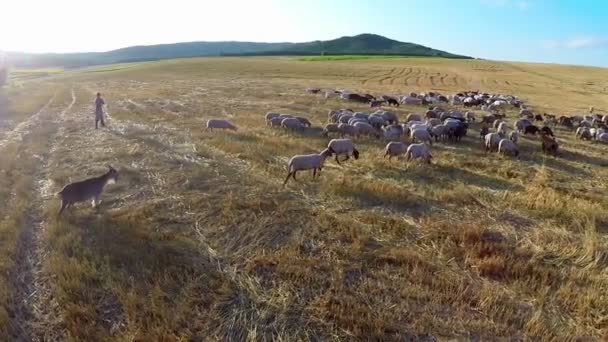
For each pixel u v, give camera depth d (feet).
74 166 49.80
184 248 29.68
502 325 22.59
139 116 89.15
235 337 21.84
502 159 59.67
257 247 30.27
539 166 56.03
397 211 37.83
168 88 159.84
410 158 55.36
